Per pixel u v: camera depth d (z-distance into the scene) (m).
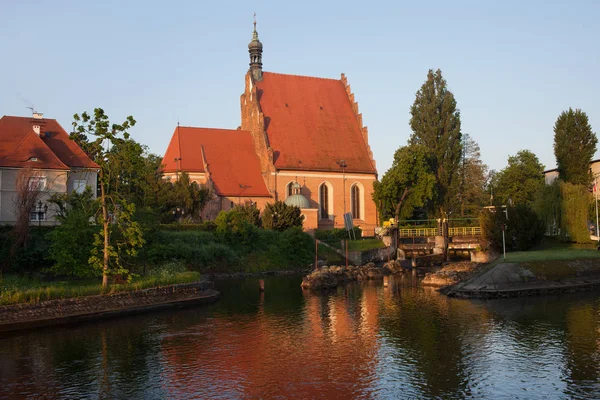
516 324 33.59
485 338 30.39
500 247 62.88
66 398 21.77
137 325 34.88
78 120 39.75
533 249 62.84
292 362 26.41
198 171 84.81
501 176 113.81
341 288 52.75
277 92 95.31
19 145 56.25
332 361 26.53
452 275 54.00
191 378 24.05
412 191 89.81
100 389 22.75
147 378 24.09
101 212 46.47
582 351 27.36
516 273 46.03
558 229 67.00
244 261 66.50
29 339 31.06
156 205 68.88
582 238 64.56
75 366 25.89
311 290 51.53
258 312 39.53
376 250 75.12
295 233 71.62
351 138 96.06
